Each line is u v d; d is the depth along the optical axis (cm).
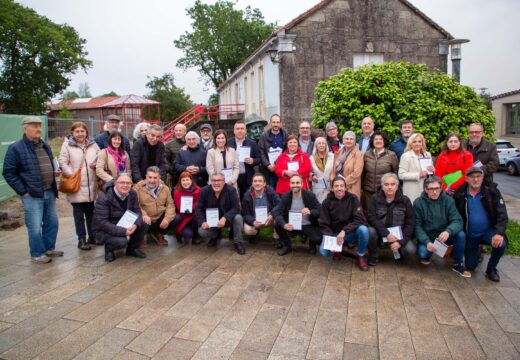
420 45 1429
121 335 352
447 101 789
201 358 317
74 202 594
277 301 421
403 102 760
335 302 418
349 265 536
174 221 624
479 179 479
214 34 3681
